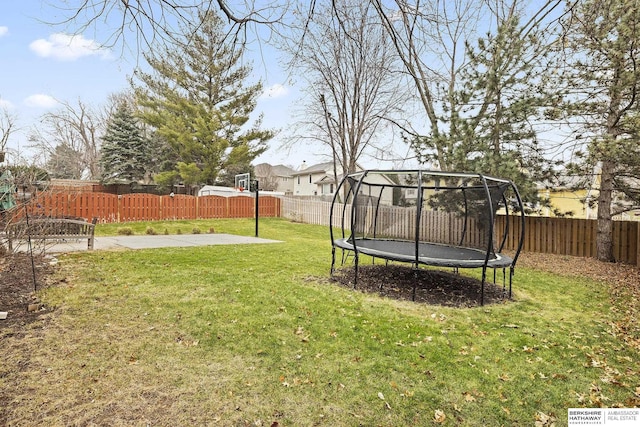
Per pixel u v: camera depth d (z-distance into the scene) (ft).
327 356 10.46
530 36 27.37
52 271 18.16
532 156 31.58
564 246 33.40
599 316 15.26
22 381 8.40
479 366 10.26
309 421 7.60
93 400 7.88
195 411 7.70
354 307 15.05
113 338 10.91
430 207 35.50
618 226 30.04
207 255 25.29
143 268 19.98
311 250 30.01
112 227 45.88
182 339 11.09
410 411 8.10
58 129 87.66
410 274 21.57
